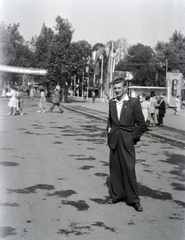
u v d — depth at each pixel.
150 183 7.12
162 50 69.94
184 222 4.95
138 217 5.09
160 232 4.56
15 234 4.34
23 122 19.05
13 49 56.91
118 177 5.63
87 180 7.05
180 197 6.17
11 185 6.50
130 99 5.48
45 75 52.47
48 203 5.55
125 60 71.25
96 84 80.25
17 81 73.56
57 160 9.00
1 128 15.67
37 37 61.69
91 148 11.16
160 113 19.47
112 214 5.17
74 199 5.80
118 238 4.32
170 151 11.30
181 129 17.92
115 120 5.48
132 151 5.43
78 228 4.59
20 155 9.50
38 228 4.55
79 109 33.56
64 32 50.28
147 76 70.50
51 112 28.80
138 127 5.40
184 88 54.53
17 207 5.32
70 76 51.59
